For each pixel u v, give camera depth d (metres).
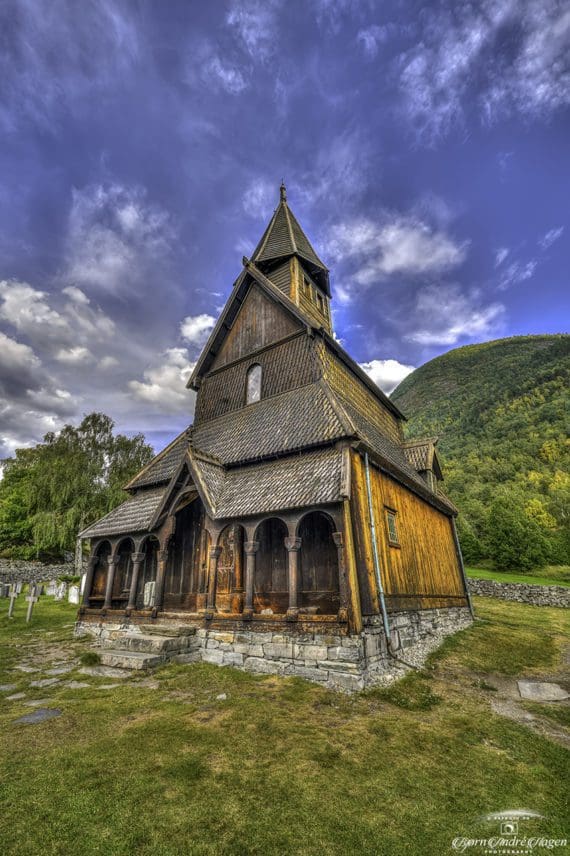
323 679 8.70
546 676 10.41
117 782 4.76
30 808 4.23
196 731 6.23
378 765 5.44
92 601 15.72
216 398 18.75
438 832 4.10
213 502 11.88
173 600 14.56
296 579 9.82
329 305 22.97
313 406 13.70
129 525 14.61
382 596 10.44
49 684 8.71
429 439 20.78
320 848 3.80
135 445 42.06
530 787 5.07
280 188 24.47
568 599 25.81
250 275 18.92
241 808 4.35
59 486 37.31
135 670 9.53
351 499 10.52
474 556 44.31
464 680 9.86
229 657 10.16
